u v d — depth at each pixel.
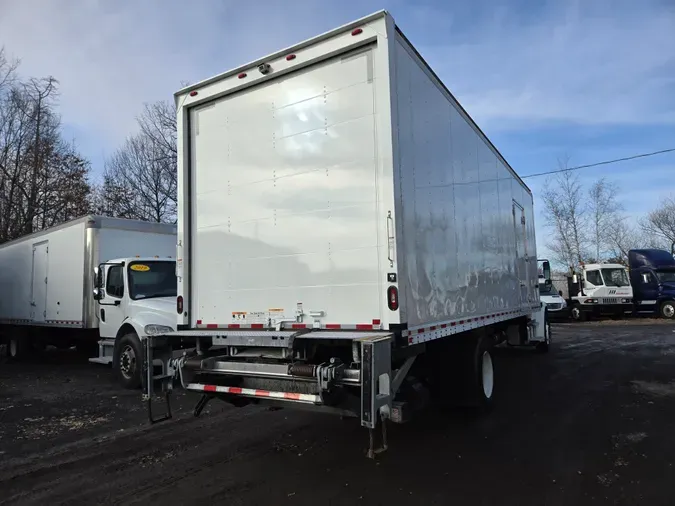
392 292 4.07
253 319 4.95
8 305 13.77
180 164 5.58
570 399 7.28
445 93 5.70
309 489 4.09
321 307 4.48
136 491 4.14
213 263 5.33
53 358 13.80
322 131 4.57
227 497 3.97
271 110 4.95
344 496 3.94
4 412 7.06
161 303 8.88
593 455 4.84
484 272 6.91
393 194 4.12
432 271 4.90
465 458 4.80
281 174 4.83
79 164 27.06
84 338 11.50
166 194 29.14
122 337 9.14
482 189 7.07
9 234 24.53
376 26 4.26
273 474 4.45
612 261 39.59
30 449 5.34
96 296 9.62
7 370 11.41
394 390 4.21
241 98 5.20
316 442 5.37
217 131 5.38
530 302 10.57
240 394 4.54
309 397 4.06
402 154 4.37
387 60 4.20
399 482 4.22
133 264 9.60
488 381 6.54
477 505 3.75
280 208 4.82
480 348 6.28
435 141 5.28
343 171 4.41
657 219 44.16
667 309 23.67
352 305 4.29
